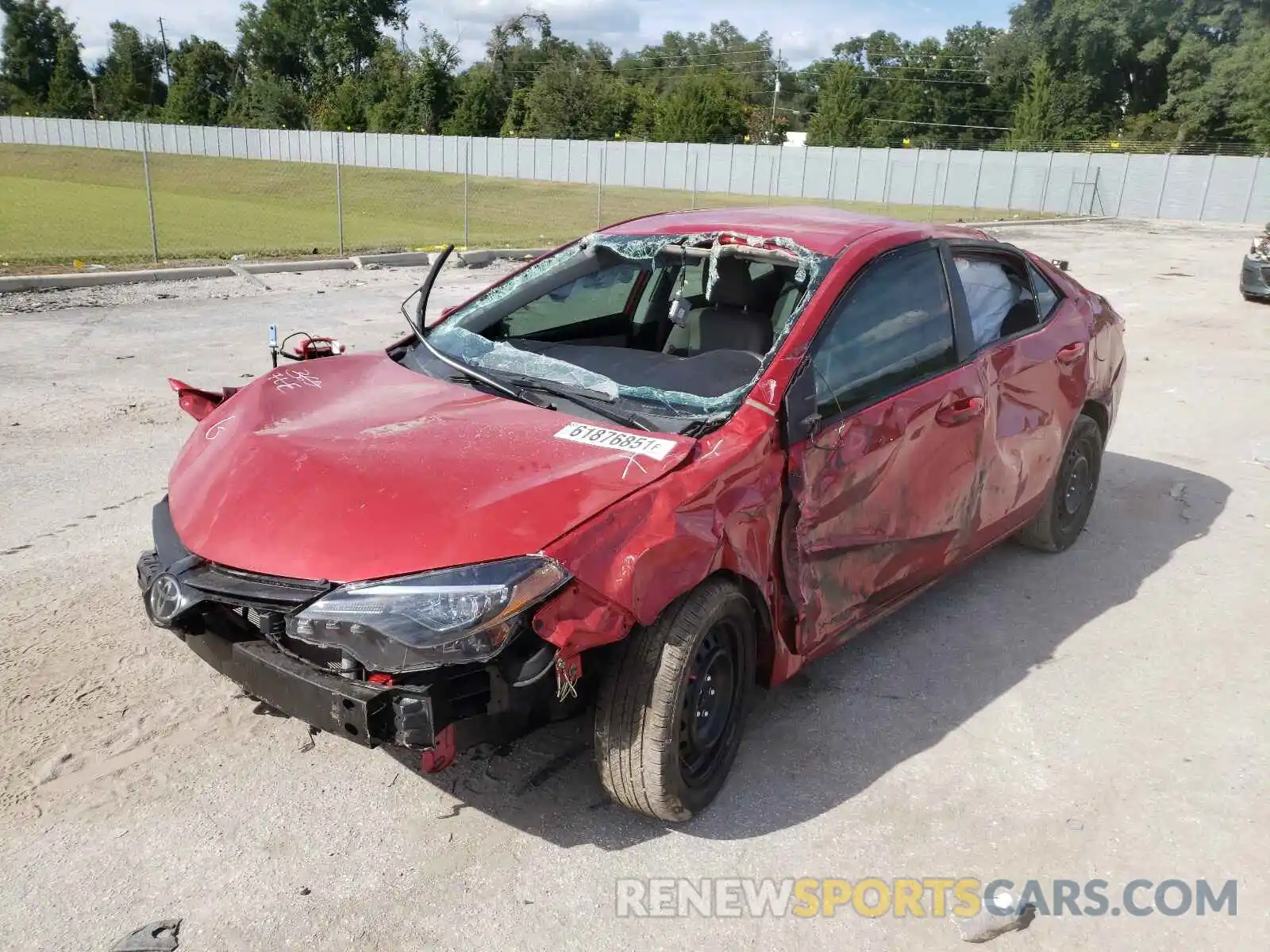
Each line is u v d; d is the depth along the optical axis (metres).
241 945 2.50
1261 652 4.25
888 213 38.38
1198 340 11.55
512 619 2.41
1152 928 2.70
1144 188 43.09
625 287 4.27
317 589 2.51
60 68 101.25
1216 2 67.56
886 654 4.13
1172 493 6.23
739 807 3.12
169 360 8.67
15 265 13.47
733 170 49.62
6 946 2.46
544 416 3.18
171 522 2.95
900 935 2.65
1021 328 4.45
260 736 3.36
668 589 2.66
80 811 2.95
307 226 24.05
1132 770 3.40
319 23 95.50
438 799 3.09
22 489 5.44
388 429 3.05
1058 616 4.53
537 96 74.19
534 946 2.54
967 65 84.56
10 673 3.63
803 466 3.11
